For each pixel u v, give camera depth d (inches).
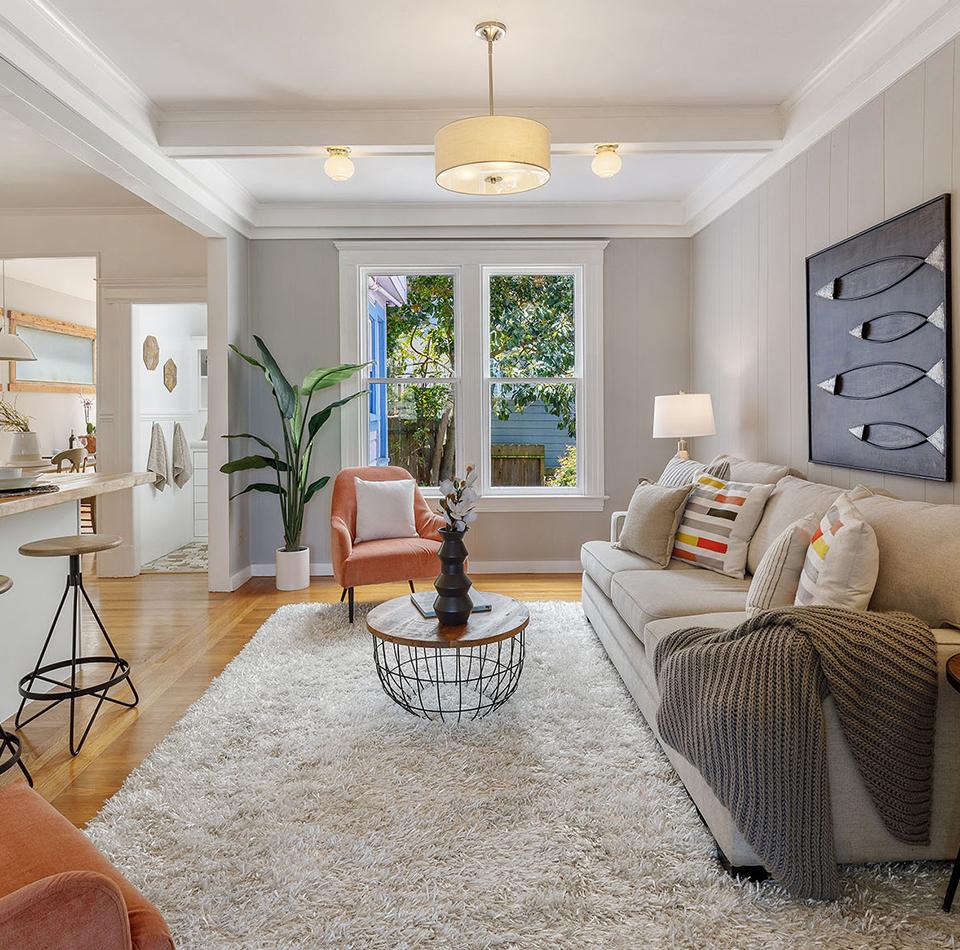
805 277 135.0
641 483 156.8
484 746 97.1
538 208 200.8
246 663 130.1
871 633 66.7
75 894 34.9
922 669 64.9
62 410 300.4
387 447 210.8
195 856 72.6
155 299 208.4
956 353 94.0
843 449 120.6
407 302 209.5
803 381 136.6
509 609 113.7
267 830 77.3
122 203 198.7
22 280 277.1
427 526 172.2
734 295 172.6
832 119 123.0
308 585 194.7
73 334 307.1
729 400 176.4
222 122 137.3
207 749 96.5
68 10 102.1
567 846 74.4
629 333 206.8
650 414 208.2
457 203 197.6
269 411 206.8
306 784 86.8
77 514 131.5
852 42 112.3
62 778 91.5
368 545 164.4
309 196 191.2
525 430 211.5
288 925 62.7
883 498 91.6
